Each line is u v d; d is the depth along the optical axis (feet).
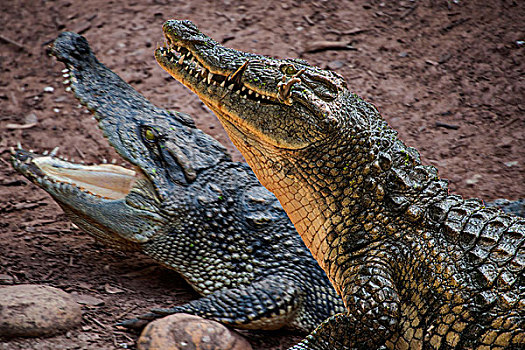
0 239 28.76
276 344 24.27
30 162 27.81
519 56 50.67
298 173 21.81
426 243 20.24
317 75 21.52
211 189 27.94
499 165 38.65
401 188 20.88
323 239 21.97
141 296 25.72
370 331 19.89
